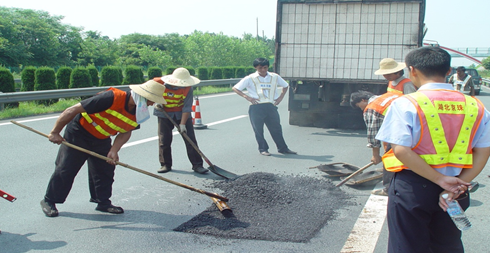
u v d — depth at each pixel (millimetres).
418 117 2293
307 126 10398
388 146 4578
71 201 4773
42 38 51469
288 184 5250
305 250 3543
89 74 15852
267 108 7254
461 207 2477
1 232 3877
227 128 10000
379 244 3678
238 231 3885
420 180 2355
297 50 9633
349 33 9312
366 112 4637
